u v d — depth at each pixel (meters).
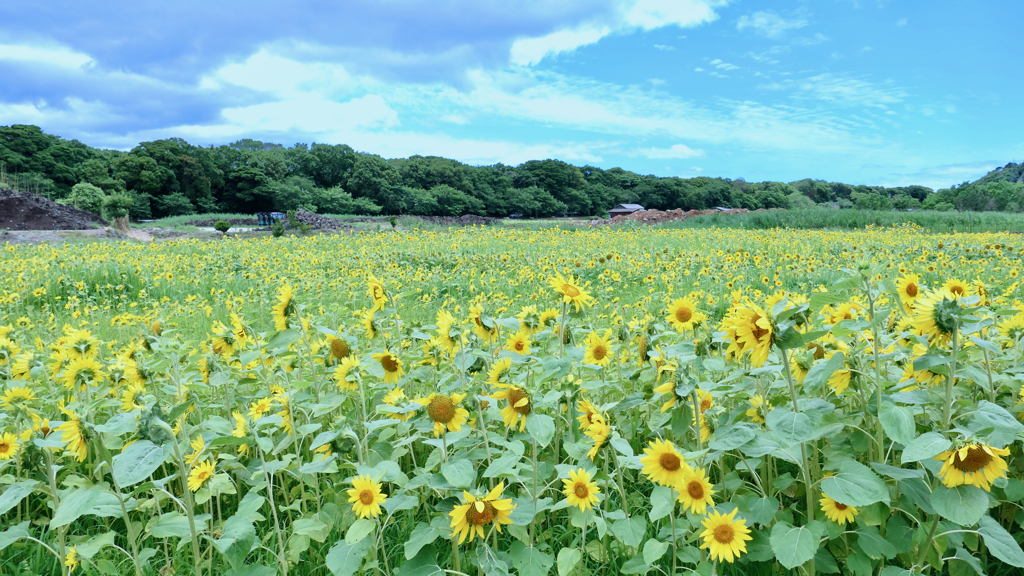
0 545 1.72
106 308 8.64
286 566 1.85
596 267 10.78
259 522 2.32
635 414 2.75
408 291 2.83
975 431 1.54
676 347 2.14
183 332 5.87
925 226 26.30
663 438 2.48
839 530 1.70
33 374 2.64
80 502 1.50
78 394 2.83
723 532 1.60
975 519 1.41
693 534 1.83
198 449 2.10
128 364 2.48
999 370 2.36
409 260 13.81
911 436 1.52
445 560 1.98
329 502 2.35
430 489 2.19
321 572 2.02
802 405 1.68
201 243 19.33
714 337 2.18
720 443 1.72
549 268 10.47
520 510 1.84
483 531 1.73
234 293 9.68
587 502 1.71
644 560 1.72
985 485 1.47
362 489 1.72
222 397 3.13
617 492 2.34
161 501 2.47
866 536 1.65
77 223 32.22
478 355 2.39
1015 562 1.39
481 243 17.84
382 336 2.78
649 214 39.19
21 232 25.59
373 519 1.79
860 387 2.00
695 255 12.49
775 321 1.63
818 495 1.97
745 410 2.13
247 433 2.00
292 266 12.50
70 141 79.25
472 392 2.19
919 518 1.78
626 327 2.89
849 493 1.51
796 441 1.50
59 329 6.25
